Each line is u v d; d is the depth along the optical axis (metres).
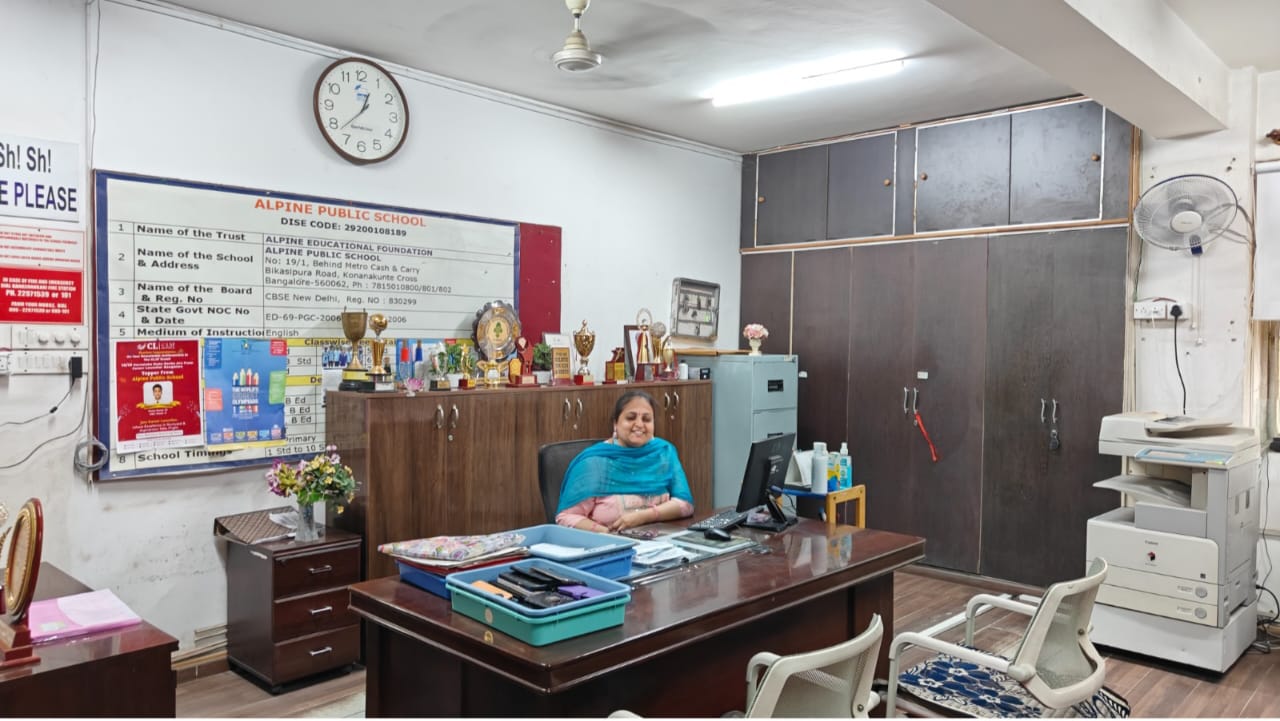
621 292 5.31
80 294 3.23
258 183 3.70
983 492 4.98
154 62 3.40
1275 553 4.17
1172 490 3.74
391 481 3.69
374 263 4.07
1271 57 3.98
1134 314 4.42
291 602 3.35
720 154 5.99
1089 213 4.58
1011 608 2.62
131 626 2.06
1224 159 4.18
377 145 4.05
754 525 3.06
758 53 3.99
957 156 5.06
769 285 6.00
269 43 3.73
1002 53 3.95
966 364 5.04
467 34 3.78
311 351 3.86
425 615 2.00
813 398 5.74
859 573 2.59
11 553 1.99
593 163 5.12
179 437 3.47
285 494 3.43
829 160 5.66
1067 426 4.67
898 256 5.33
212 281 3.56
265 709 3.20
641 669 2.10
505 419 4.14
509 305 4.60
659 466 3.18
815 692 1.73
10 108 3.06
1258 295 4.10
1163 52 3.35
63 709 1.83
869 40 3.81
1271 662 3.72
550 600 1.89
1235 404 4.16
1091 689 2.18
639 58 4.07
